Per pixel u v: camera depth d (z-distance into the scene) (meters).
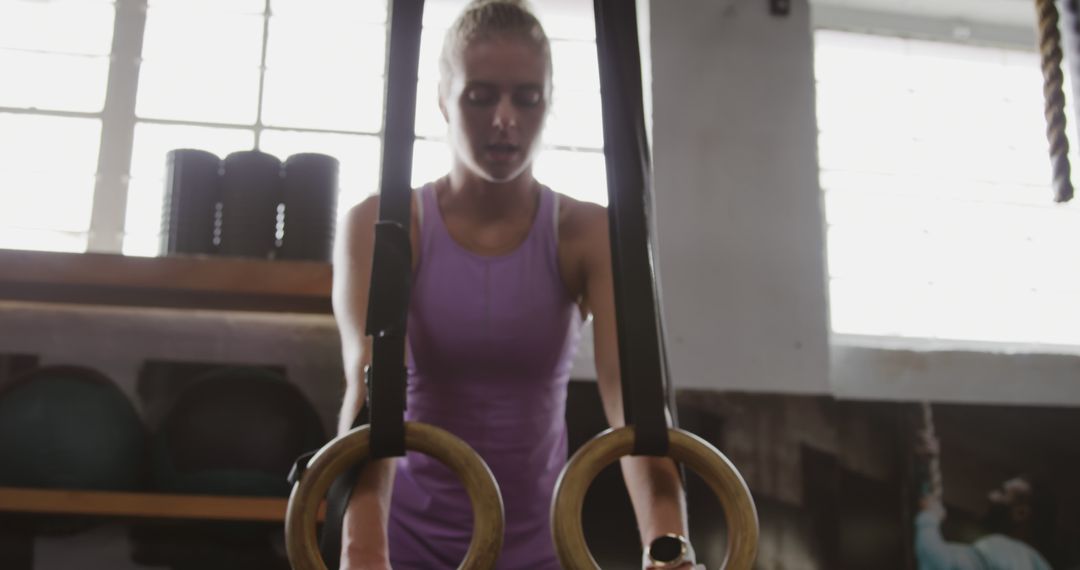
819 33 2.66
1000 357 2.44
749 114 2.43
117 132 2.40
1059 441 2.31
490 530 0.68
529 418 1.18
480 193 1.15
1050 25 0.94
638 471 0.93
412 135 0.71
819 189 2.43
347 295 1.09
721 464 0.70
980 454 2.28
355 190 2.43
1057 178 0.94
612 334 1.14
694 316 2.30
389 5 2.53
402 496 1.23
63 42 2.43
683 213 2.35
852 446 2.24
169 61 2.45
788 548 2.17
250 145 2.43
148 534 2.05
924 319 2.56
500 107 1.05
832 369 2.37
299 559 0.68
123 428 1.88
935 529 2.22
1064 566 2.24
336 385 2.21
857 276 2.55
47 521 2.03
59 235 2.34
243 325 2.21
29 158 2.37
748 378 2.28
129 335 2.18
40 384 1.87
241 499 1.83
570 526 0.68
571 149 2.51
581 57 2.56
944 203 2.64
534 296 1.16
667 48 2.44
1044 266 2.65
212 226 2.06
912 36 2.71
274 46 2.47
